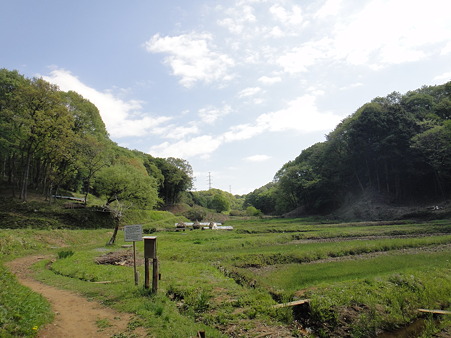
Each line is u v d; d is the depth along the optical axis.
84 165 55.34
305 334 9.53
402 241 25.14
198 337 8.03
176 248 28.17
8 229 31.77
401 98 81.06
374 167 73.50
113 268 17.77
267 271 18.06
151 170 106.25
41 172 59.59
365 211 62.84
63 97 54.81
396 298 11.56
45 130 44.06
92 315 9.30
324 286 12.88
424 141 55.09
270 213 132.62
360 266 17.72
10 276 11.49
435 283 13.16
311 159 97.50
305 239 33.44
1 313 7.10
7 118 43.50
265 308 10.59
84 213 47.59
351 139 74.75
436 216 46.25
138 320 8.80
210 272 17.19
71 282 14.12
